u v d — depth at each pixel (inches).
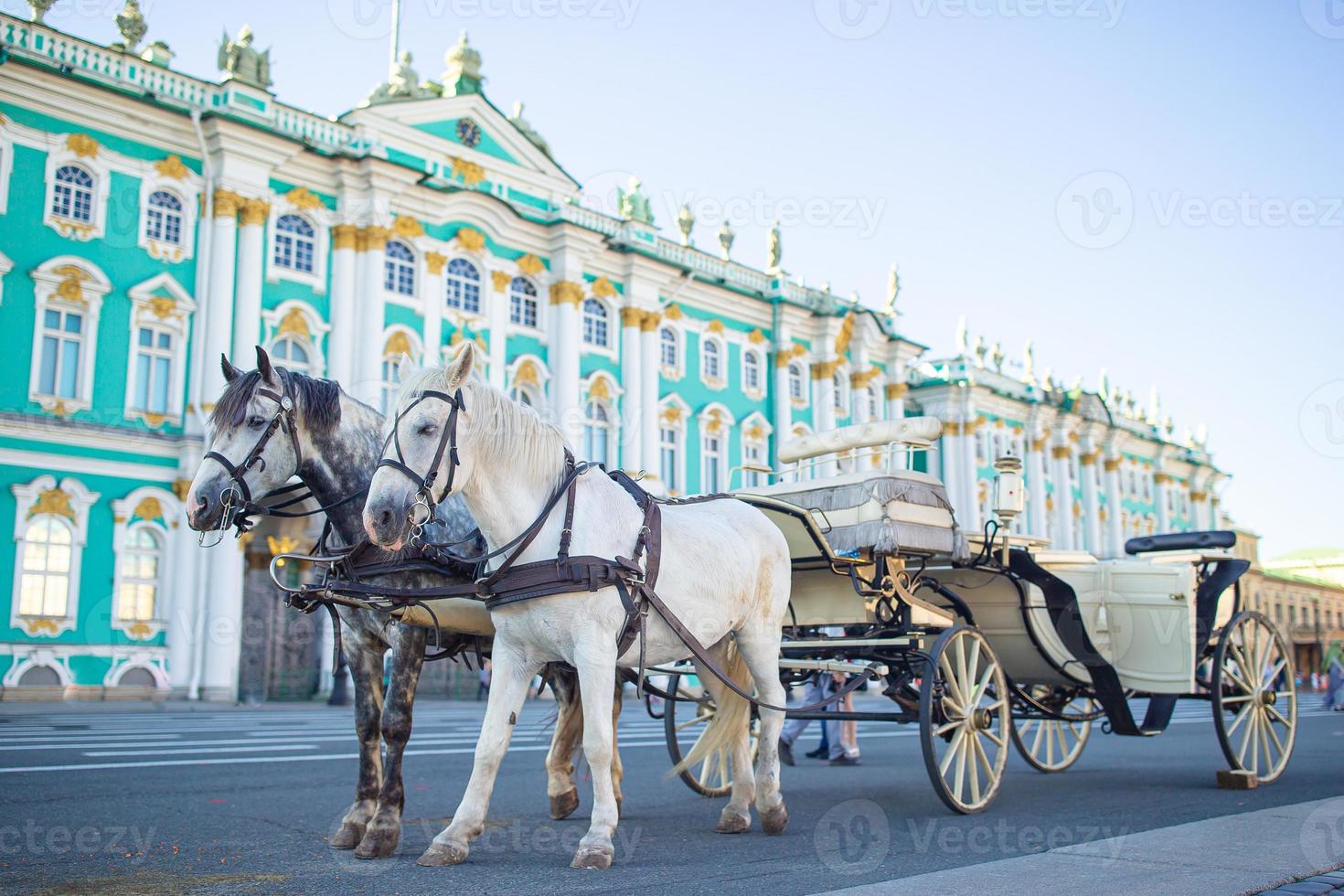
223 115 1032.8
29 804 334.3
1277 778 427.8
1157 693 410.9
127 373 986.1
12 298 932.6
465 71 1296.8
